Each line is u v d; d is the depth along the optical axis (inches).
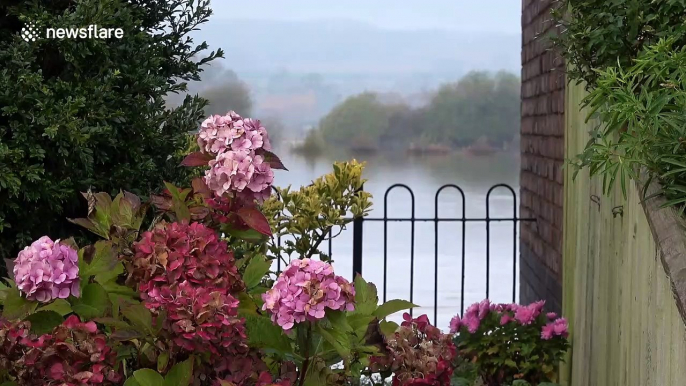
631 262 126.7
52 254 89.2
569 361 188.9
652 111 103.1
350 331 95.3
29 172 130.5
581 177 174.4
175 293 87.8
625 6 127.9
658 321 107.7
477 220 234.7
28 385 82.6
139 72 143.8
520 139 315.0
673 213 102.8
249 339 97.5
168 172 151.9
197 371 88.9
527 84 291.3
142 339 88.6
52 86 135.3
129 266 94.0
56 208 137.9
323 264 92.3
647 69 112.5
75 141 132.3
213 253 93.7
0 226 131.4
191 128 151.7
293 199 180.4
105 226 104.0
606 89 109.9
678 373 96.1
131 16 143.6
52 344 83.1
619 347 134.8
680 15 124.8
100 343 83.9
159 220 114.2
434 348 108.4
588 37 137.7
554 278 221.3
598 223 155.3
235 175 105.6
